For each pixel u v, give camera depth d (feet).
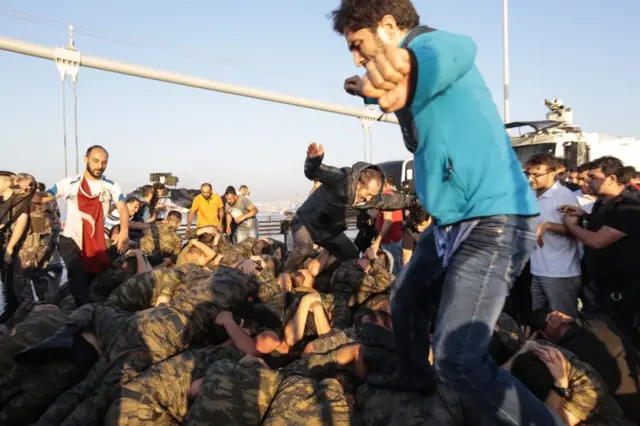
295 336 12.67
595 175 14.40
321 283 17.85
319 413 9.28
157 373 10.50
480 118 6.11
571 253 15.02
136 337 11.37
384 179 15.03
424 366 8.61
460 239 6.34
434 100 6.07
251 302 13.97
